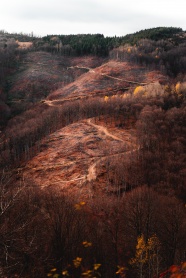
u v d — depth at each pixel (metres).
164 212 61.19
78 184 92.88
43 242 38.59
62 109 155.75
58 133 129.38
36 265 22.78
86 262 44.53
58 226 44.41
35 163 108.75
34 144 125.00
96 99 164.50
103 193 87.81
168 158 100.06
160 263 51.56
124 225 58.97
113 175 95.75
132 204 62.97
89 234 49.66
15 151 118.06
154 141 110.50
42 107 184.62
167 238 56.47
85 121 138.12
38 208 46.84
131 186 90.31
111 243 53.09
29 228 27.16
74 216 48.53
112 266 49.88
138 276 43.56
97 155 108.00
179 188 85.50
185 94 157.62
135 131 124.12
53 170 102.94
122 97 163.38
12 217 20.81
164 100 150.25
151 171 94.25
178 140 111.94
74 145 116.25
